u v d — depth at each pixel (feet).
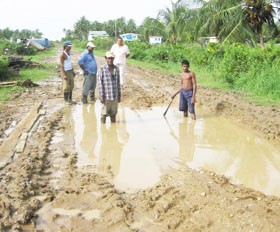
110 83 27.78
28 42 158.71
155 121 30.12
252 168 20.48
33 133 25.90
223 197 15.35
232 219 13.69
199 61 63.00
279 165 20.98
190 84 30.17
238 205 14.55
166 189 16.83
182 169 19.54
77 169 19.84
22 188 16.72
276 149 23.48
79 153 22.49
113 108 28.55
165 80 53.93
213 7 72.38
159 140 25.20
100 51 164.96
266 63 45.01
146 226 14.12
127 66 80.94
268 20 68.03
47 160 20.94
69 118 30.94
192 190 16.34
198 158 21.90
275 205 14.76
